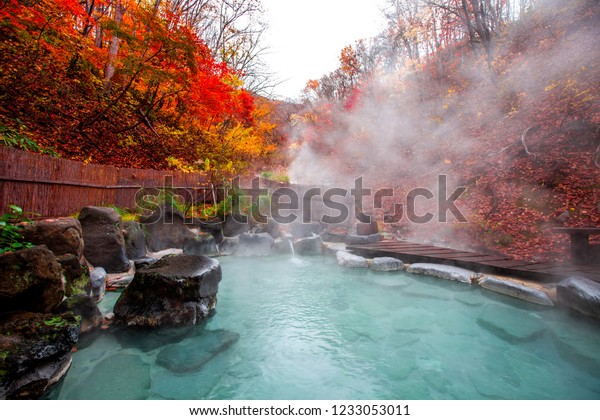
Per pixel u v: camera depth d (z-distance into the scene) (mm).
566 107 8359
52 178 4492
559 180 6859
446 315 3852
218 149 11016
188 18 13320
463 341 3207
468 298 4348
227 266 6125
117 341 2953
